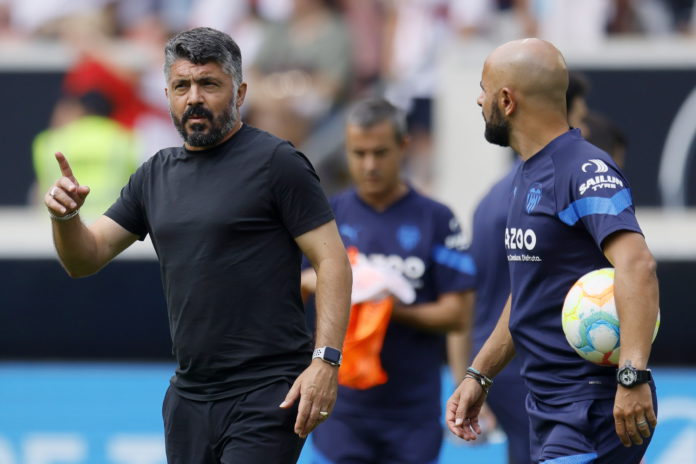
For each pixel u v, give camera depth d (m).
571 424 13.66
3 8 37.56
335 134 33.41
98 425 26.06
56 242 14.45
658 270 27.03
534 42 14.02
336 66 33.75
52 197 13.94
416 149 32.22
